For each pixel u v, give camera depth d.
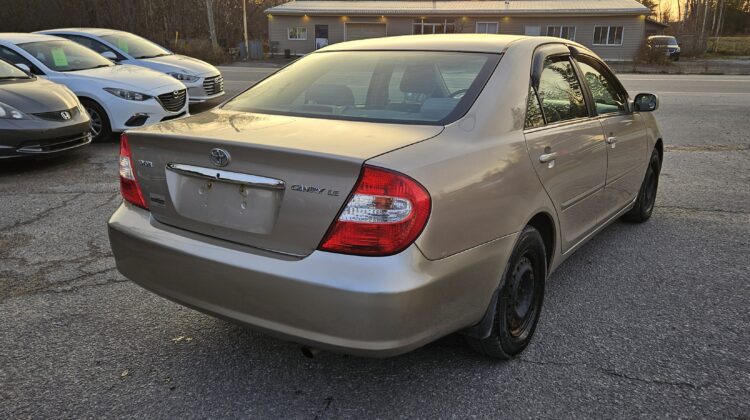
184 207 2.47
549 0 38.59
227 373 2.71
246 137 2.32
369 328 2.03
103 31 11.23
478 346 2.69
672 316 3.29
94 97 8.07
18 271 3.81
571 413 2.41
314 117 2.72
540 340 3.02
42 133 6.39
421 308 2.09
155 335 3.04
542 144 2.84
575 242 3.41
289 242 2.16
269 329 2.23
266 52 41.66
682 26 51.47
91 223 4.80
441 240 2.15
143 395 2.53
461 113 2.57
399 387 2.60
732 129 9.90
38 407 2.43
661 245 4.46
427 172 2.13
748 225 4.96
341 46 3.56
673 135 9.37
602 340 3.02
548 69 3.20
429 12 35.84
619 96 4.20
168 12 42.03
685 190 6.14
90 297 3.46
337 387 2.60
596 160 3.49
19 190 5.79
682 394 2.54
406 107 2.71
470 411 2.43
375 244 2.02
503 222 2.49
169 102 8.70
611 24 34.62
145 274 2.59
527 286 2.86
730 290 3.64
